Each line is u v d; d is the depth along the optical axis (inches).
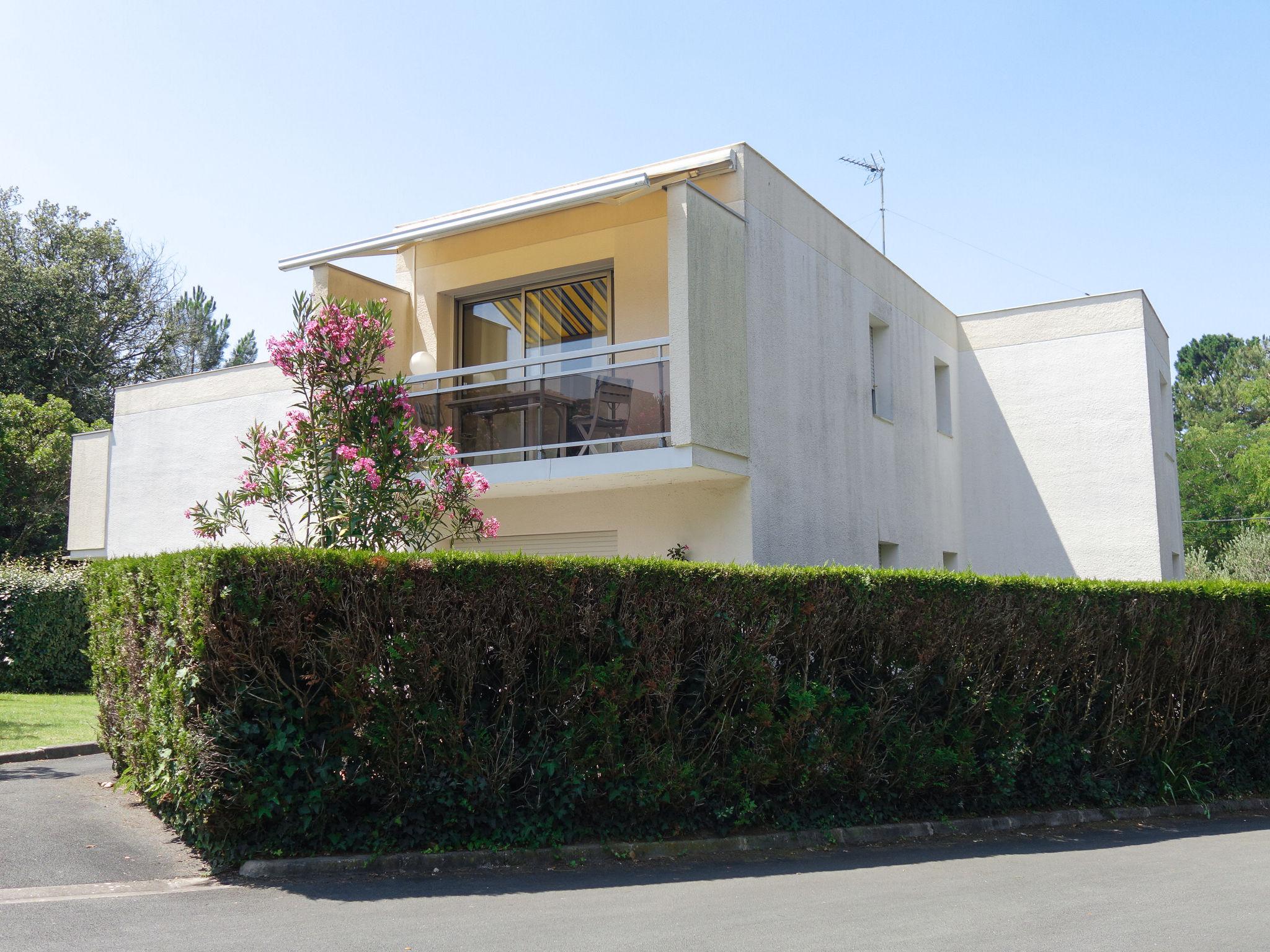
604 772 300.8
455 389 504.1
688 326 438.3
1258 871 291.3
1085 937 212.2
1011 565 721.0
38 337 1476.4
